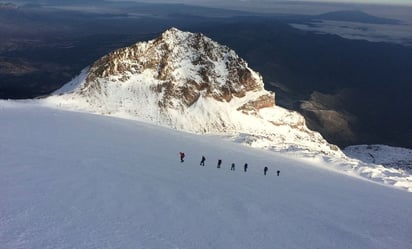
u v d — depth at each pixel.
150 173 43.25
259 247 26.75
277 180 58.78
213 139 118.44
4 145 47.31
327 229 33.47
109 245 23.02
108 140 67.94
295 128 186.38
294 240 29.23
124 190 34.28
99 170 40.41
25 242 21.81
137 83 159.50
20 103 115.38
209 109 165.88
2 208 26.14
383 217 42.28
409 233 36.62
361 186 72.50
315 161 111.69
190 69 180.75
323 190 56.50
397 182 94.19
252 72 195.50
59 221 25.33
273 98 192.88
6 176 33.62
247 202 37.62
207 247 25.28
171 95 162.62
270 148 124.31
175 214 30.36
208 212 32.28
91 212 27.80
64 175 36.34
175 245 24.66
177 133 110.19
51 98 138.12
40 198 29.05
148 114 147.50
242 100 182.75
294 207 39.59
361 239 32.16
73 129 75.19
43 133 63.12
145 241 24.44
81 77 160.25
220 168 60.72
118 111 141.00
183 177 44.44
